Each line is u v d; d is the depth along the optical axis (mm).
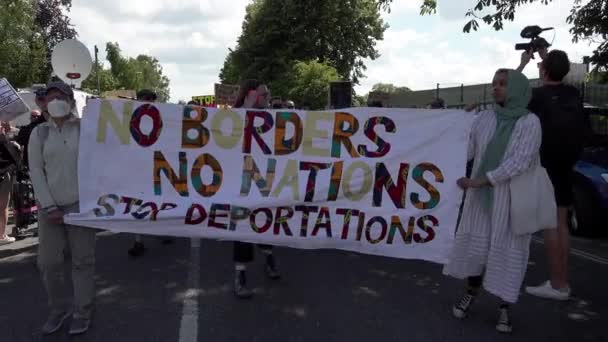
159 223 4715
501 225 4344
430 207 4742
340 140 4816
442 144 4719
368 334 4438
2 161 7387
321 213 4836
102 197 4551
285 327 4566
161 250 7125
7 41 27625
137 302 5125
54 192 4258
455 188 4691
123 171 4668
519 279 4340
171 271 6152
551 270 5410
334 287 5633
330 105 15516
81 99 10484
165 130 4762
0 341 4242
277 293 5418
